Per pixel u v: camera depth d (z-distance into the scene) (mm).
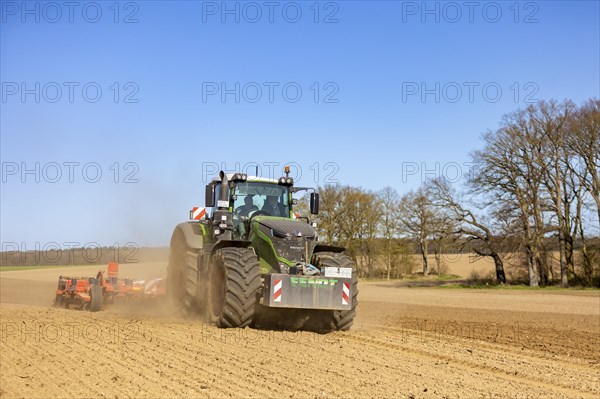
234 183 12977
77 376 7207
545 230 47906
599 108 45406
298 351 9195
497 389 7191
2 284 36531
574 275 49125
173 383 6918
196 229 13695
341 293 11273
